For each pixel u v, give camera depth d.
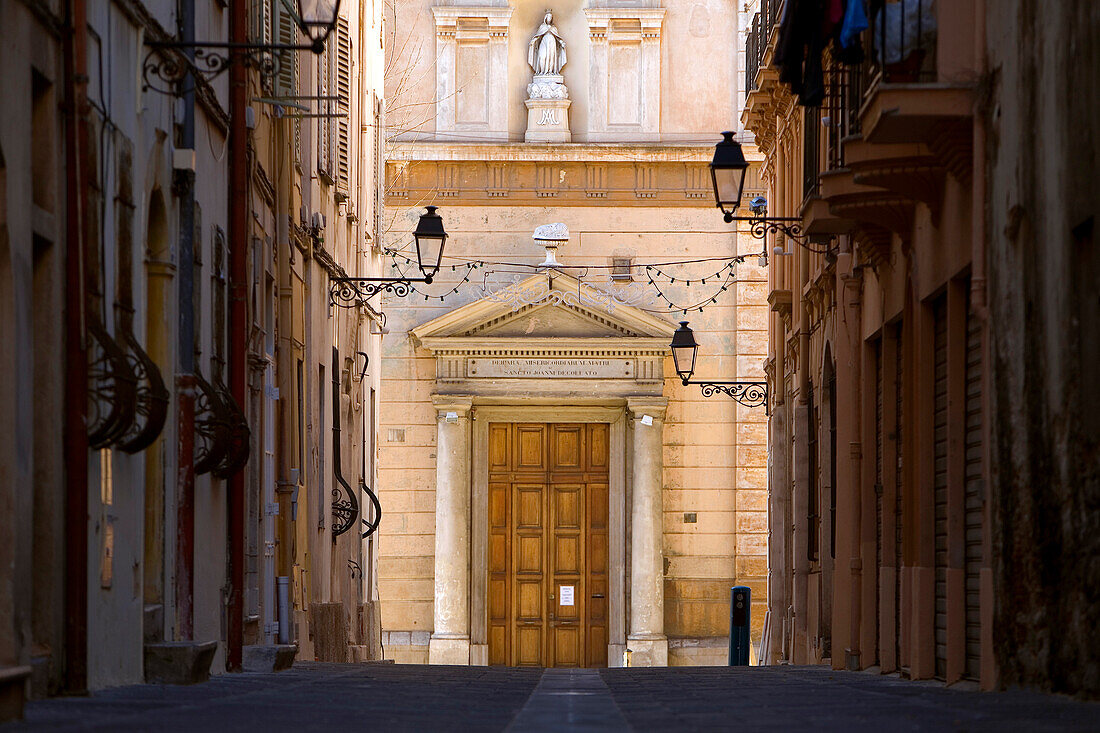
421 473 54.97
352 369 42.56
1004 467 17.58
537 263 55.72
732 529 54.88
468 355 54.75
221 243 23.56
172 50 20.19
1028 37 16.66
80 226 15.25
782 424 42.12
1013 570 17.19
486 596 55.12
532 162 55.62
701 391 55.12
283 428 30.47
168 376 20.16
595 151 55.25
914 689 19.03
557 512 55.72
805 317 37.12
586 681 24.56
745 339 55.12
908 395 23.75
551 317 54.91
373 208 48.22
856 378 28.50
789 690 19.12
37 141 15.01
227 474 22.98
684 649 54.41
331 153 38.88
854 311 28.59
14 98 13.77
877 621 27.09
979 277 18.42
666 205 55.72
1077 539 15.05
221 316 23.41
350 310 42.12
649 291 55.50
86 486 15.21
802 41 26.41
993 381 18.06
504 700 16.81
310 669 26.05
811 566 36.19
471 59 56.25
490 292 55.44
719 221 55.72
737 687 20.55
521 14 56.75
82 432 15.18
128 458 17.89
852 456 28.48
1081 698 14.83
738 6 56.44
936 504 22.28
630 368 54.75
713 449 55.00
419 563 54.69
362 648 41.88
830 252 31.67
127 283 17.73
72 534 15.07
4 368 13.66
